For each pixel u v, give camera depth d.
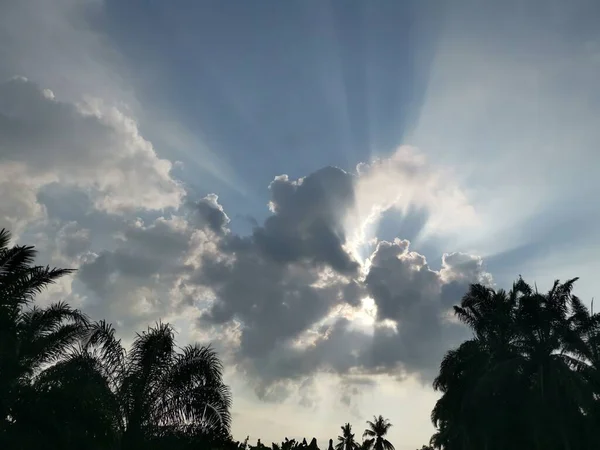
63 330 23.12
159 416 24.42
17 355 20.61
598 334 37.25
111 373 24.41
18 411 18.52
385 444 98.38
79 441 18.95
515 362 34.88
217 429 24.47
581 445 32.22
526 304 36.28
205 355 25.95
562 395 33.16
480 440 34.97
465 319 40.72
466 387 36.88
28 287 21.03
